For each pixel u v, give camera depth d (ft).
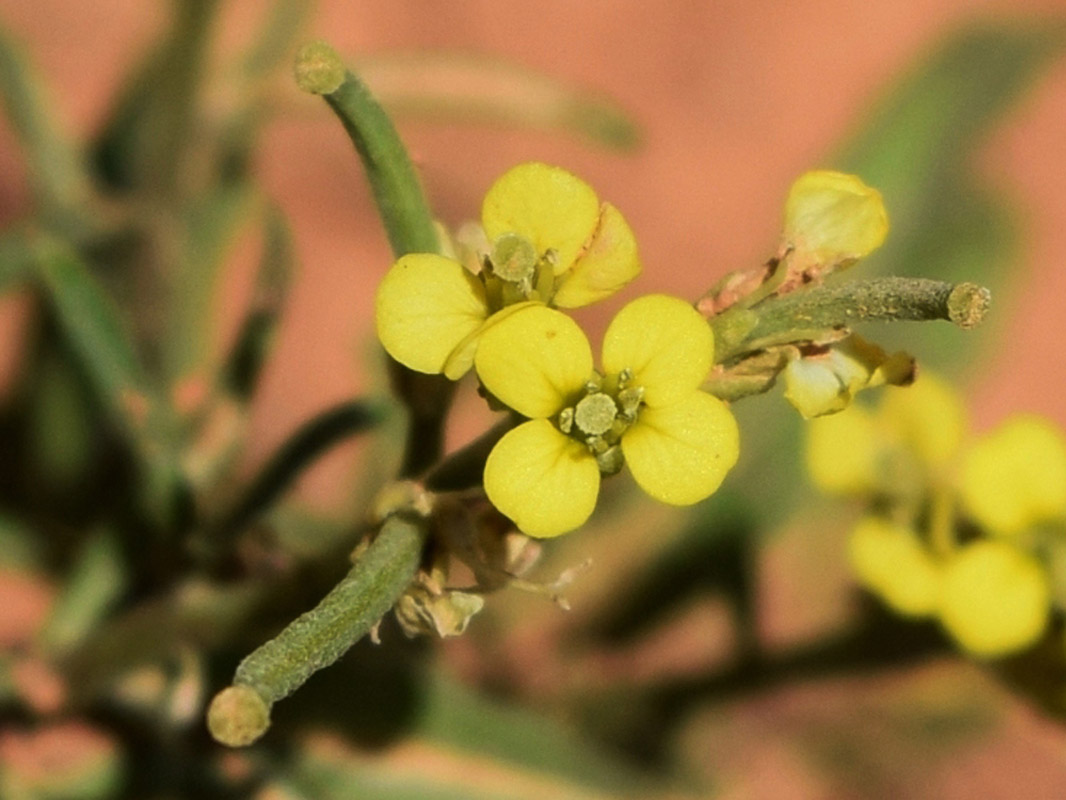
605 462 0.44
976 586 0.52
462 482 0.45
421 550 0.44
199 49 0.57
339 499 0.71
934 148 0.71
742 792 0.72
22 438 0.69
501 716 0.58
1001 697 0.72
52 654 0.54
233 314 0.73
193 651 0.52
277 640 0.42
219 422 0.54
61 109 0.69
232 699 0.41
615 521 0.72
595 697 0.69
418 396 0.45
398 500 0.44
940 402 0.54
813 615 0.76
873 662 0.57
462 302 0.44
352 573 0.43
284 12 0.60
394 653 0.59
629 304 0.44
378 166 0.44
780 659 0.59
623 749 0.68
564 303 0.44
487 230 0.44
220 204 0.61
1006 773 0.74
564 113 0.61
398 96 0.60
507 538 0.45
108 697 0.57
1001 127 0.79
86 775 0.58
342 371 0.78
